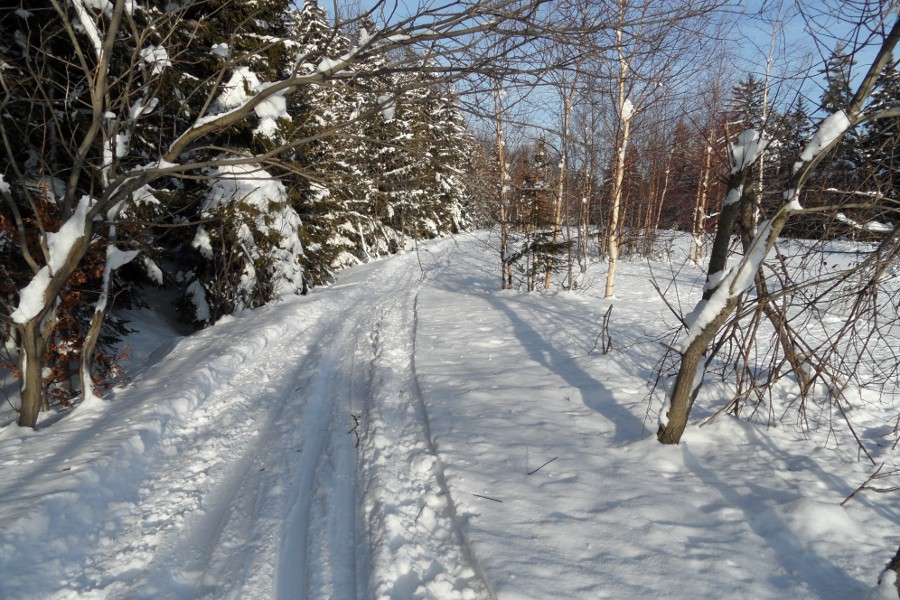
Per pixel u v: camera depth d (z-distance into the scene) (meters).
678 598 2.74
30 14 6.76
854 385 5.92
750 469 4.14
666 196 16.61
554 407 5.79
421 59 3.81
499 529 3.42
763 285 4.65
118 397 6.66
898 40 3.18
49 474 4.16
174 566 3.45
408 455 4.93
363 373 7.83
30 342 5.43
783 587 2.80
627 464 4.30
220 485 4.54
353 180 4.60
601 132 13.16
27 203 7.00
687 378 4.27
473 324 10.66
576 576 2.93
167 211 9.55
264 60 11.51
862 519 3.41
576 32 3.32
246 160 4.39
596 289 16.44
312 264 15.45
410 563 3.33
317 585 3.19
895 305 4.46
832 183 4.18
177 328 12.68
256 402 6.64
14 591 2.99
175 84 8.12
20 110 6.67
